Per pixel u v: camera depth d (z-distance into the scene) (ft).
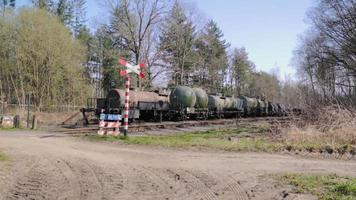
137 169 31.32
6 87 134.00
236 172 30.94
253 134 69.41
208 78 235.20
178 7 172.35
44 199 21.50
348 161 38.65
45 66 130.93
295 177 28.76
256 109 163.63
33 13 131.34
